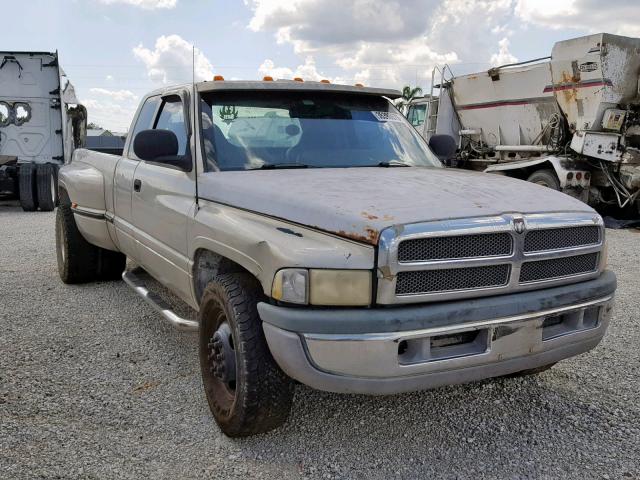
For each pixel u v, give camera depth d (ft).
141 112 17.26
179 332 16.33
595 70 37.60
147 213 14.93
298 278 9.03
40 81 47.96
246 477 9.63
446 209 9.43
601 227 10.91
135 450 10.36
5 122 48.03
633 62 37.70
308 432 11.03
